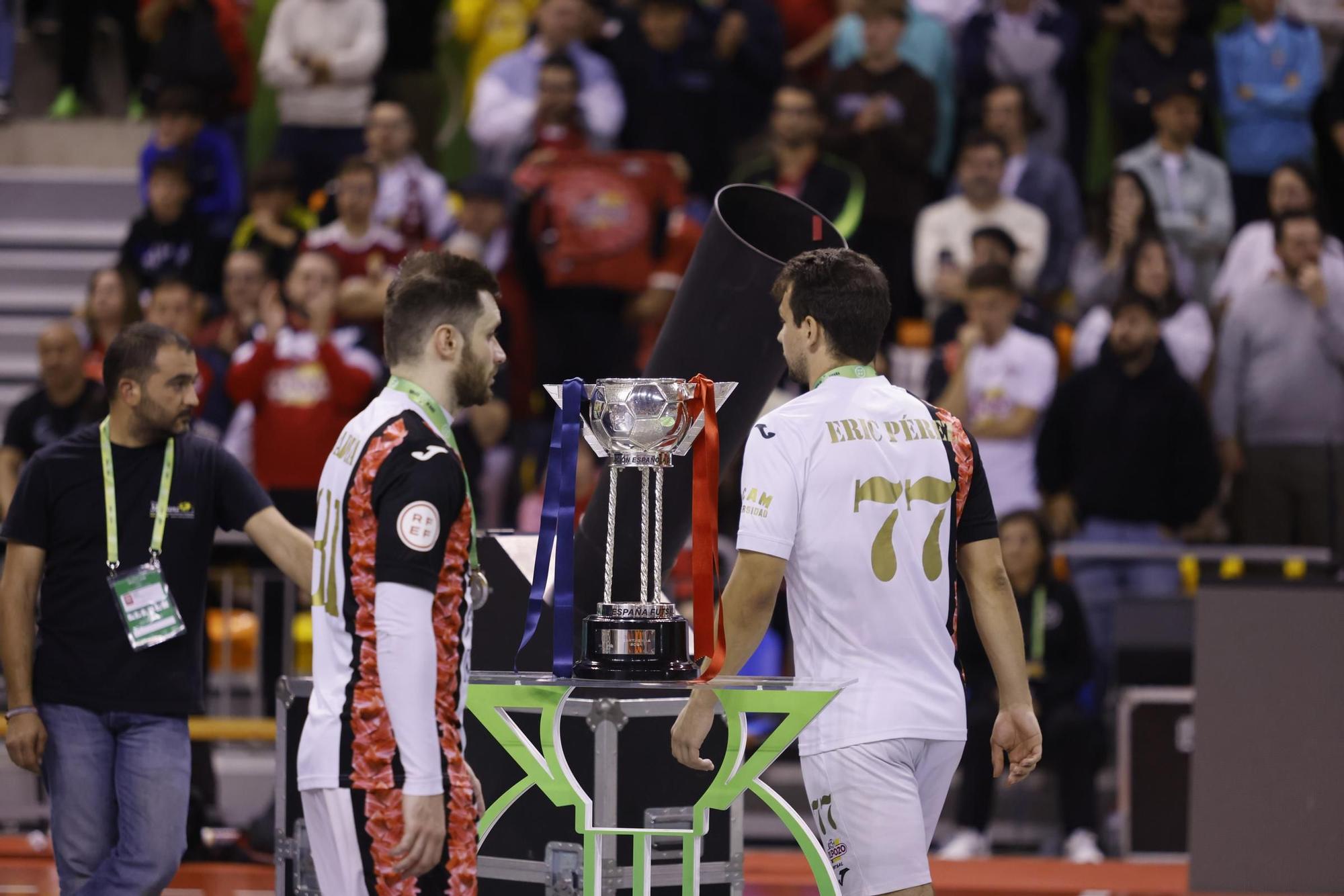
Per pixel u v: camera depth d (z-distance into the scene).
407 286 10.43
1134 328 25.00
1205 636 18.78
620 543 12.48
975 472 11.88
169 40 33.56
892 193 29.20
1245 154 31.59
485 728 12.84
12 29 37.78
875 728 11.13
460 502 10.14
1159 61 31.42
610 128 30.48
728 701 10.84
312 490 24.55
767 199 13.19
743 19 31.92
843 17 32.84
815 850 11.26
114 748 14.13
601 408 11.38
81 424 23.75
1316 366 26.69
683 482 12.45
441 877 9.95
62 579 14.19
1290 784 18.64
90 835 13.91
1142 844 21.62
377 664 9.87
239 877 19.95
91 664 14.02
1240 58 31.72
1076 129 32.66
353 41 32.50
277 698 13.13
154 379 14.20
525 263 28.16
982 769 21.98
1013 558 22.77
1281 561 23.78
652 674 11.12
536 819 12.70
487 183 28.42
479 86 31.00
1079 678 22.55
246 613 23.98
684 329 12.84
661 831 11.33
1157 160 29.83
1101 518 25.25
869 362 11.77
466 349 10.46
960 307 27.58
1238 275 28.84
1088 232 31.08
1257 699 18.69
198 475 14.49
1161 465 25.08
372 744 9.87
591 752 12.48
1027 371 25.81
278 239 29.77
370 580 10.00
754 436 11.54
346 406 24.98
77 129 37.38
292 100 32.41
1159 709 21.67
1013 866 20.94
